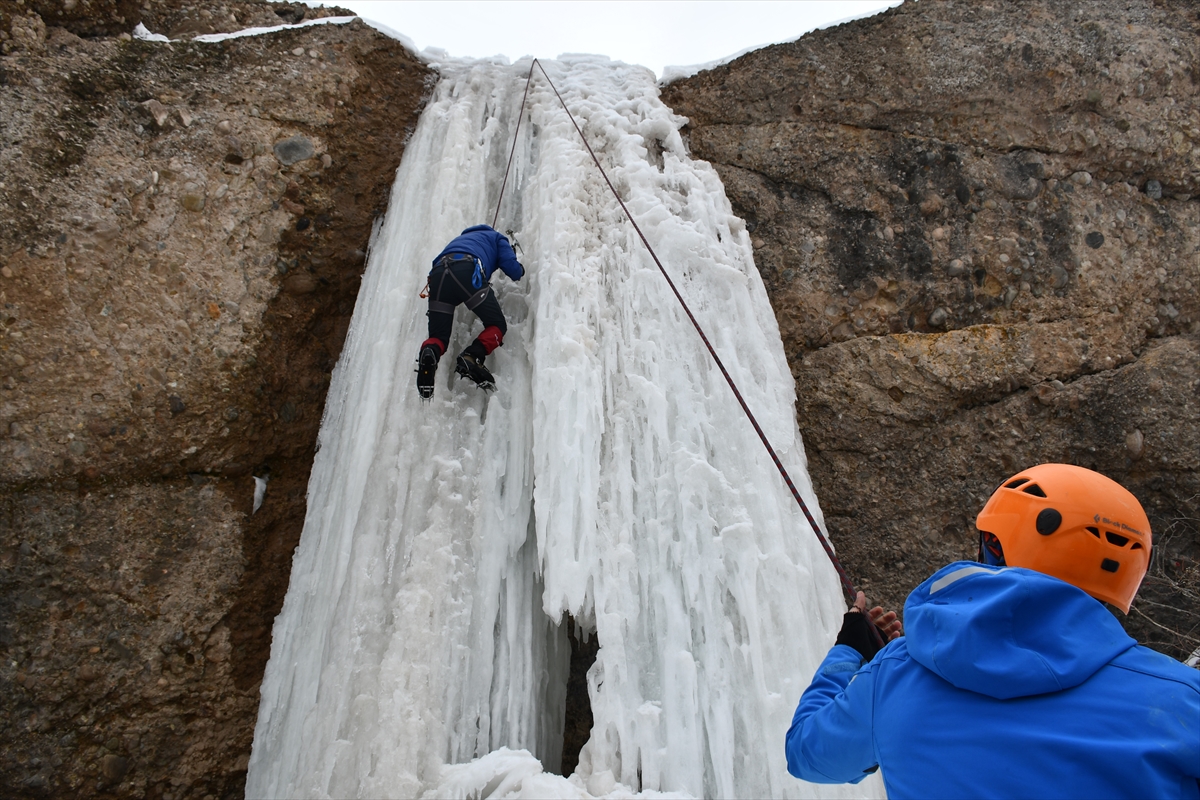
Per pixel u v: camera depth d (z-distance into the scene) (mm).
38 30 4488
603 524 3764
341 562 3865
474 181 5145
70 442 3723
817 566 3869
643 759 3287
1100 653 1314
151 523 3857
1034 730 1263
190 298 4258
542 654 3893
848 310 4930
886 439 4637
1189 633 4418
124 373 3936
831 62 5531
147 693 3666
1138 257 4988
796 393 4730
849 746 1563
